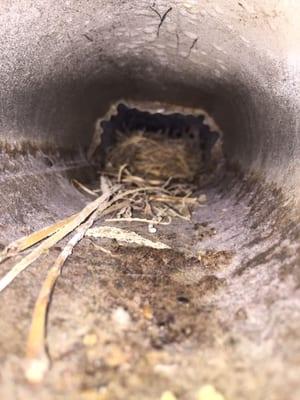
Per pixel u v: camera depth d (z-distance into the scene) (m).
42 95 0.18
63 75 0.19
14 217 0.15
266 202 0.16
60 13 0.15
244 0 0.13
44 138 0.20
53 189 0.19
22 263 0.13
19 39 0.15
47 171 0.19
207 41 0.17
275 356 0.10
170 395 0.09
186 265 0.15
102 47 0.18
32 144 0.19
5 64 0.15
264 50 0.14
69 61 0.18
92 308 0.12
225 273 0.14
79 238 0.15
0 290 0.12
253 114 0.19
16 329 0.10
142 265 0.15
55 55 0.17
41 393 0.09
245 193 0.19
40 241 0.15
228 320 0.11
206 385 0.10
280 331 0.10
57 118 0.21
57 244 0.15
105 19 0.16
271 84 0.16
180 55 0.19
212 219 0.19
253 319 0.11
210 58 0.18
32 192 0.17
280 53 0.14
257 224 0.16
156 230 0.18
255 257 0.14
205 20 0.15
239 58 0.17
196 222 0.19
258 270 0.13
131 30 0.17
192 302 0.13
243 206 0.18
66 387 0.09
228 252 0.15
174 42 0.18
